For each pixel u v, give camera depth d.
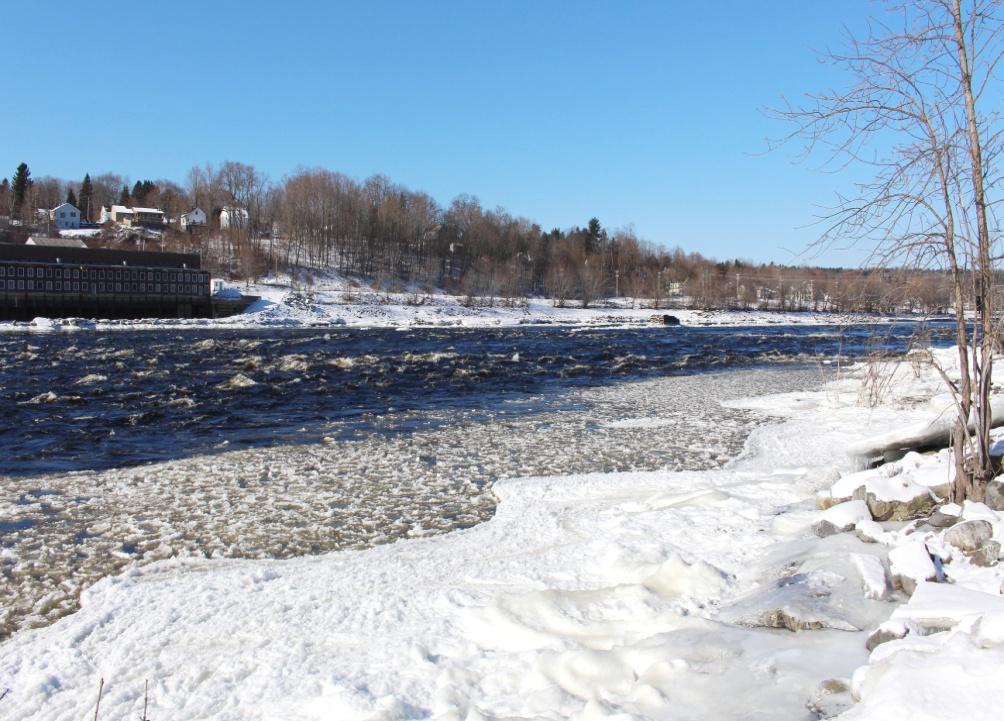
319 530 10.77
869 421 18.59
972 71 7.76
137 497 12.48
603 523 10.54
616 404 23.91
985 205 7.91
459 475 14.12
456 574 8.71
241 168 138.88
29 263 75.62
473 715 5.34
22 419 20.23
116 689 6.31
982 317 8.18
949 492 8.45
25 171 143.38
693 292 120.19
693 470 14.52
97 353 40.53
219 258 113.62
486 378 31.38
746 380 31.39
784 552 8.17
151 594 8.36
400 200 138.00
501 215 148.12
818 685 5.05
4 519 11.27
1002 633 4.78
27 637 7.44
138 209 137.38
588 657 6.00
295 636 7.16
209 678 6.44
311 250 119.06
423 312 91.75
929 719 3.99
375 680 6.16
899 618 5.55
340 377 30.67
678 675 5.53
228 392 25.80
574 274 125.31
